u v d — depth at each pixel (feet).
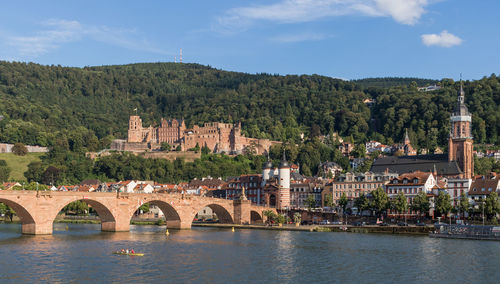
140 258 449.48
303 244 561.43
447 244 564.30
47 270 391.86
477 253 497.05
